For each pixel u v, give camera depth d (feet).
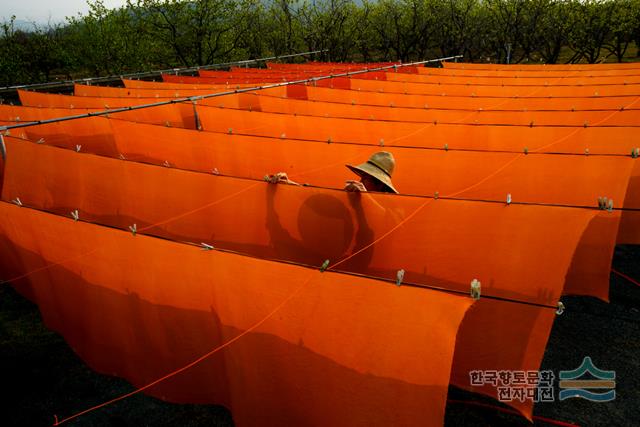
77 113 19.11
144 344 9.24
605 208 8.34
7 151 15.06
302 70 48.62
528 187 13.00
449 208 9.57
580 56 115.65
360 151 14.58
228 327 7.81
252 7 106.83
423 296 6.06
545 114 20.38
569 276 12.94
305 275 6.73
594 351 14.80
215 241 12.20
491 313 9.39
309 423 7.80
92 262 8.82
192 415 12.12
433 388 6.40
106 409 12.18
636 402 12.59
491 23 121.29
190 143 16.46
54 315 10.71
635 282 18.10
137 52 89.40
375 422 7.03
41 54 95.35
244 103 26.68
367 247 10.55
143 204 12.97
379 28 130.52
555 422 11.88
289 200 10.99
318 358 7.15
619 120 19.56
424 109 21.20
